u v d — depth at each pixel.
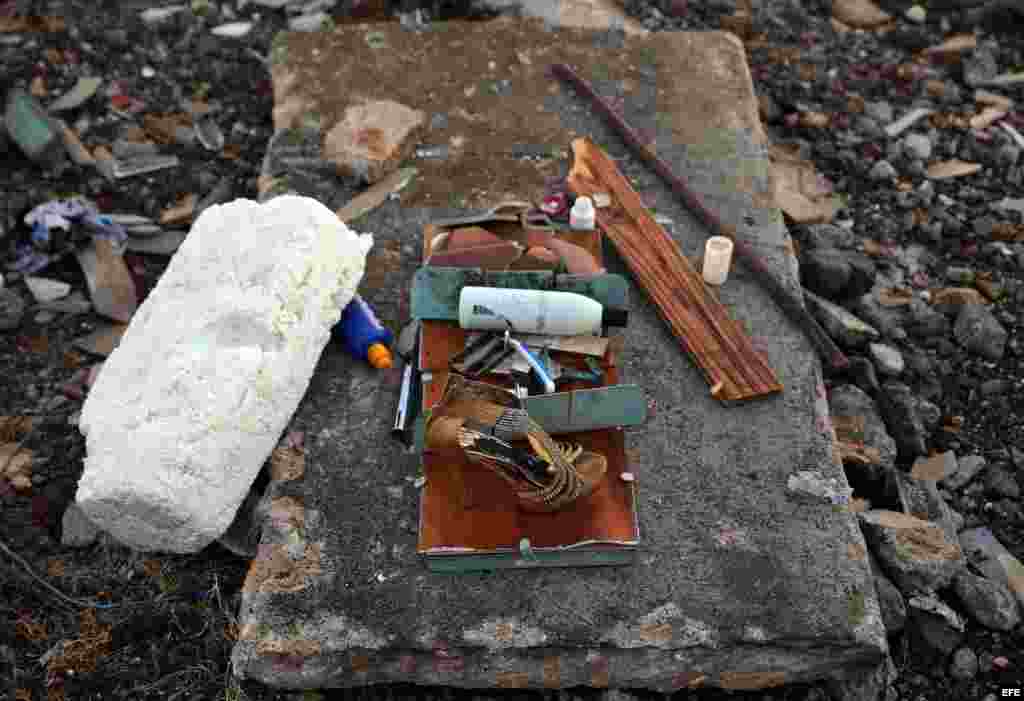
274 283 1.17
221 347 1.15
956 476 1.31
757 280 1.36
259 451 1.15
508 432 1.07
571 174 1.47
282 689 1.10
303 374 1.20
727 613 1.07
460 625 1.06
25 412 1.35
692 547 1.11
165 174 1.64
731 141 1.55
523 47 1.69
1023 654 1.15
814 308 1.43
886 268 1.53
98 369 1.39
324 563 1.10
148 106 1.74
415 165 1.51
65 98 1.72
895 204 1.62
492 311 1.20
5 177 1.62
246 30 1.88
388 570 1.10
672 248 1.38
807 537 1.13
